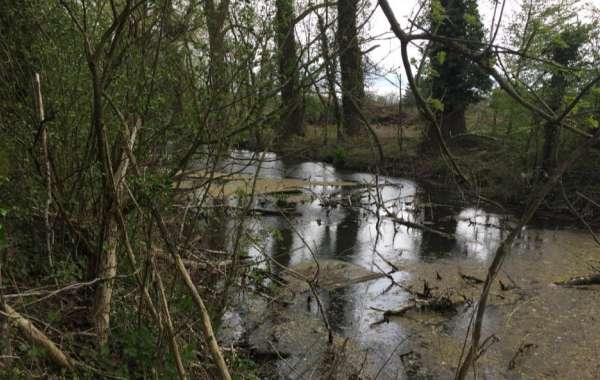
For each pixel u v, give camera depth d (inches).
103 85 141.6
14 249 165.3
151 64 155.1
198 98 155.4
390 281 308.0
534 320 250.8
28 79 177.2
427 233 417.1
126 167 145.9
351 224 440.5
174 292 163.8
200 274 200.4
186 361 138.8
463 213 482.0
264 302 258.4
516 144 512.1
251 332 232.1
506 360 213.9
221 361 106.6
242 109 150.9
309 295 282.4
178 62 155.7
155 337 148.9
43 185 167.2
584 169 467.8
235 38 147.2
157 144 165.6
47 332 142.2
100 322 145.2
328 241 390.0
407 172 643.5
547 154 471.5
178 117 160.2
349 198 494.0
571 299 275.7
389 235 410.3
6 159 167.5
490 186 532.4
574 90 267.1
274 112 142.9
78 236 167.6
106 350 135.2
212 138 149.6
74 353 136.3
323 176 637.9
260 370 196.5
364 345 227.6
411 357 217.2
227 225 209.3
